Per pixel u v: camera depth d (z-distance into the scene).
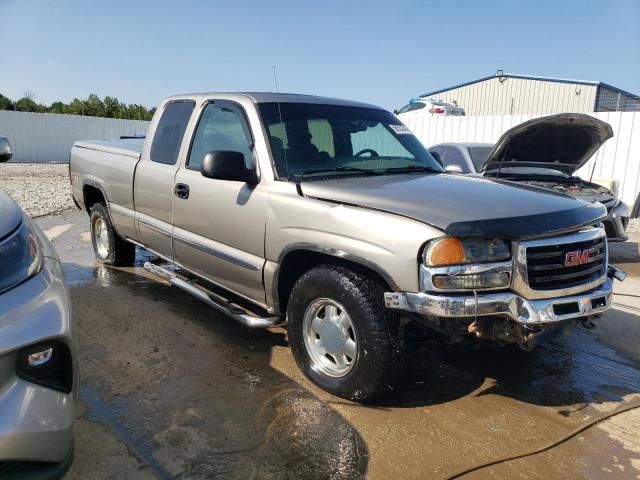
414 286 2.95
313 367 3.58
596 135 6.28
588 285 3.27
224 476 2.71
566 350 4.48
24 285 2.31
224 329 4.61
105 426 3.09
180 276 5.07
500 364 4.13
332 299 3.37
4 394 2.10
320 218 3.36
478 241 2.95
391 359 3.17
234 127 4.19
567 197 3.64
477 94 35.81
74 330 2.44
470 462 2.89
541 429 3.25
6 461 2.05
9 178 17.97
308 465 2.82
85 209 6.60
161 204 4.86
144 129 33.38
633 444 3.13
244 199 3.88
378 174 4.05
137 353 4.08
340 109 4.54
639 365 4.24
